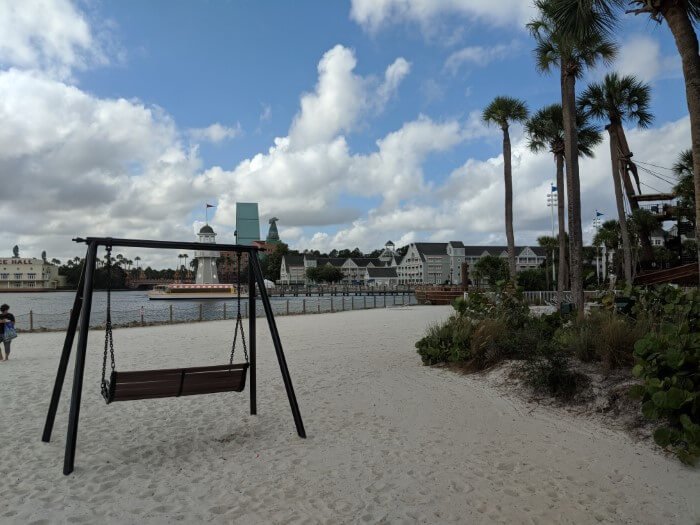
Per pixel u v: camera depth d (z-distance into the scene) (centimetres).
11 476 485
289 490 446
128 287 16438
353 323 2383
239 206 15362
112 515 400
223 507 414
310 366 1095
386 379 920
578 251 1387
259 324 2481
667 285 866
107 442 589
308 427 645
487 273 6562
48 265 17538
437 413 682
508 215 2714
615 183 2680
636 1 755
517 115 2716
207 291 8050
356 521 387
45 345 1606
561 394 682
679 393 468
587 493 430
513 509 404
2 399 805
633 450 514
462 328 1013
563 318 1048
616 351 693
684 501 412
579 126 2578
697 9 765
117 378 535
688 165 2847
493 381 820
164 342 1642
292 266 15888
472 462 504
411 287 11681
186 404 768
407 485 452
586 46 1305
